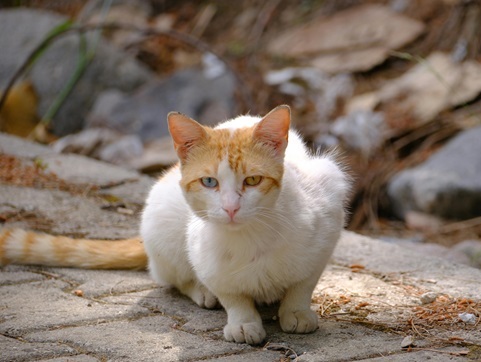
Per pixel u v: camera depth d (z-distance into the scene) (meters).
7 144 10.30
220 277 4.94
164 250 5.59
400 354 4.56
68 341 4.84
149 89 13.77
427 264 6.55
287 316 5.03
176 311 5.47
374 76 13.93
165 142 12.70
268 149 4.82
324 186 5.26
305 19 15.86
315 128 12.80
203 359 4.57
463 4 14.05
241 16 16.64
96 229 7.45
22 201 8.10
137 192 8.74
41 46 11.75
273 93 13.64
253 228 4.80
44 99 13.80
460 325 5.06
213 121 12.97
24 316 5.30
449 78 12.97
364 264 6.56
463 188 10.52
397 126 12.45
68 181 8.92
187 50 15.88
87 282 6.07
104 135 12.90
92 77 14.12
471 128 11.68
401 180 11.16
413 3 15.05
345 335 4.93
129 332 5.02
